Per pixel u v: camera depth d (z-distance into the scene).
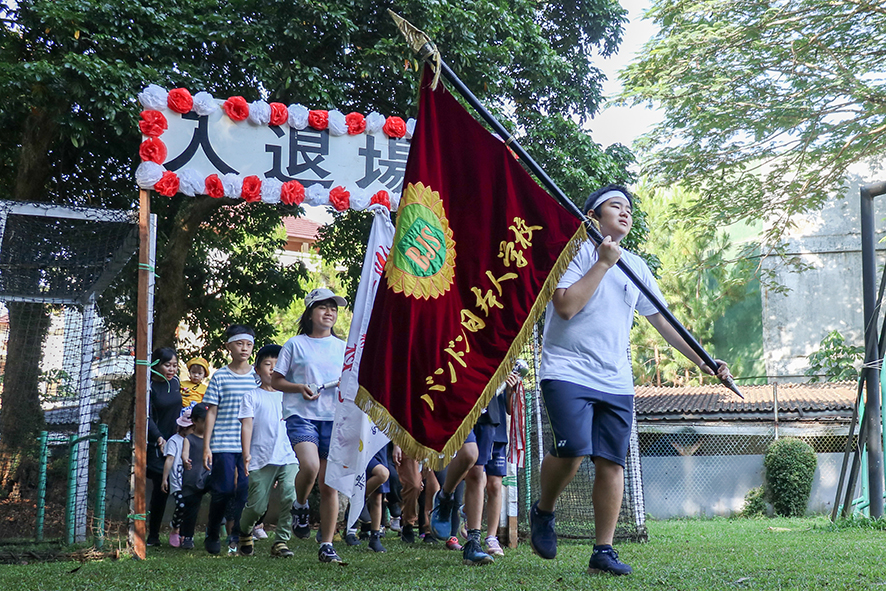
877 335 8.33
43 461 6.22
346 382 4.48
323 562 4.66
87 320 7.15
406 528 6.49
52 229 6.63
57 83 8.93
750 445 16.25
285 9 10.12
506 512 6.20
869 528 7.34
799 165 17.45
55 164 11.07
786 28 15.42
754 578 3.50
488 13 11.10
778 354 24.28
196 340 13.28
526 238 3.45
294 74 10.08
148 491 8.77
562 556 4.94
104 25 9.28
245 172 6.82
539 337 6.94
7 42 10.07
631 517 6.82
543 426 7.38
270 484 5.43
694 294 24.75
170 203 11.41
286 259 26.02
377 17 10.66
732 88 16.23
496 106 11.00
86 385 6.82
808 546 5.47
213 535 5.78
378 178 7.25
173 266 10.86
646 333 24.62
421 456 3.20
